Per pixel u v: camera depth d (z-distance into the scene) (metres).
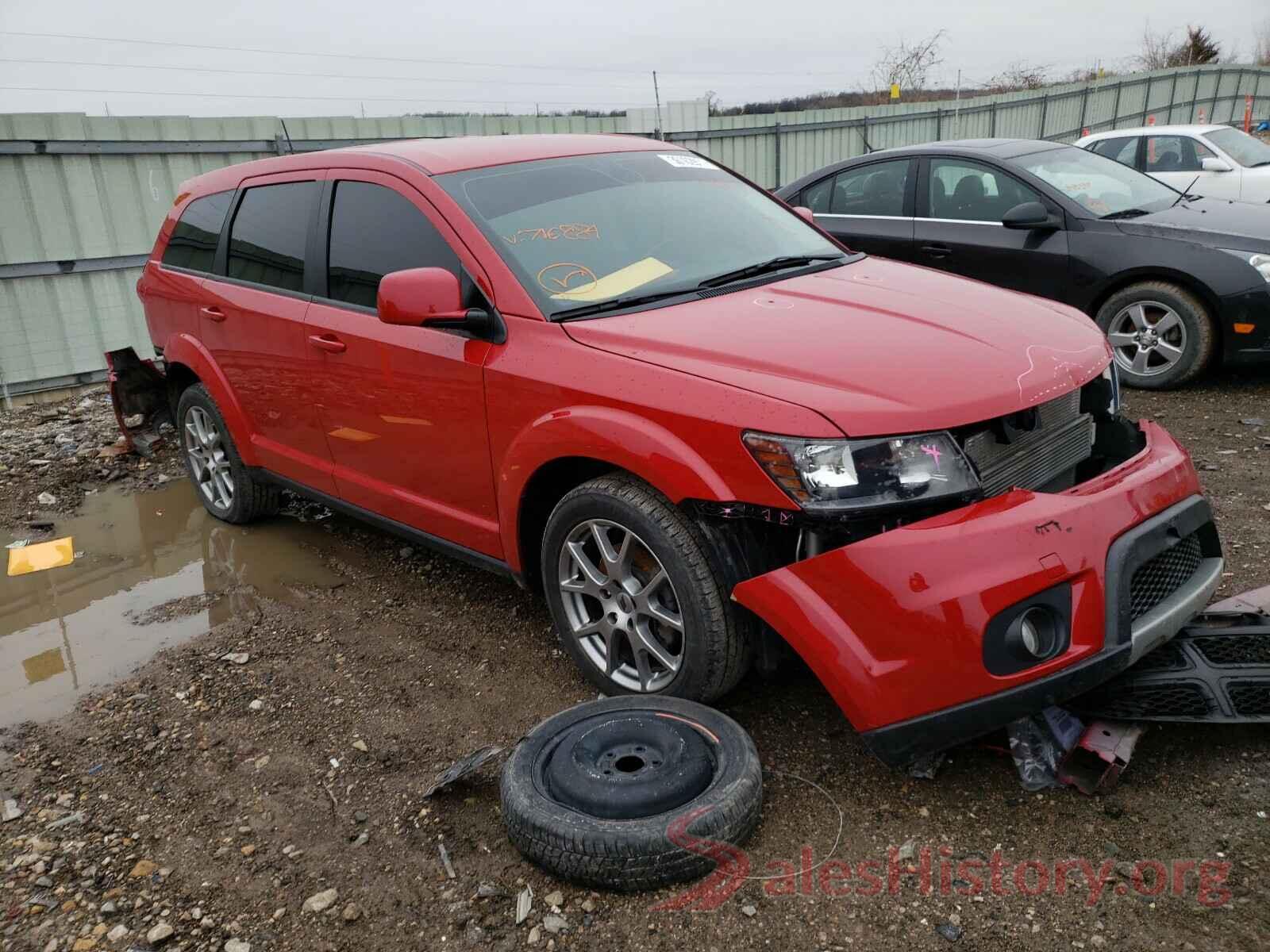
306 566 4.65
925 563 2.36
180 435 5.38
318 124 10.08
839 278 3.56
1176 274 6.07
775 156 15.23
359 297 3.82
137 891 2.54
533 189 3.63
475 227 3.38
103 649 3.97
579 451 2.93
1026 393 2.65
